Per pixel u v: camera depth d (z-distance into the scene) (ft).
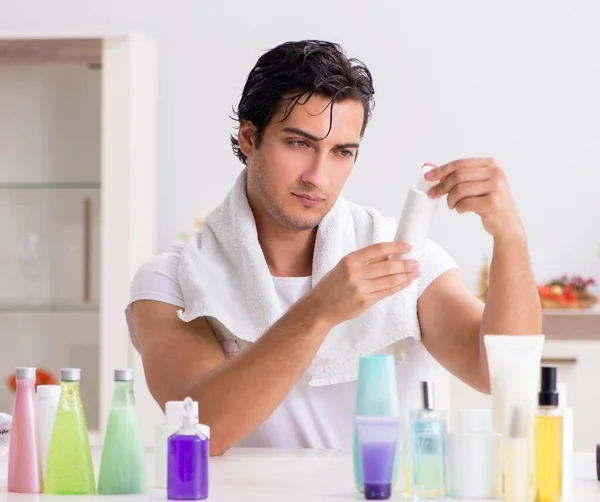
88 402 13.67
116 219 13.37
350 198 14.07
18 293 13.88
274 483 5.29
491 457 4.84
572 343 11.76
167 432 5.17
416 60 14.07
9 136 13.89
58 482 5.06
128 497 4.97
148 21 14.44
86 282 13.73
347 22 14.19
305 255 7.27
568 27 13.94
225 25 14.35
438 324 7.05
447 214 13.78
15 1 14.65
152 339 7.02
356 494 4.98
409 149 14.03
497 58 13.99
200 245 7.36
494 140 13.96
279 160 6.53
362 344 7.03
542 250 13.82
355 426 5.00
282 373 6.00
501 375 4.94
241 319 7.07
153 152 13.94
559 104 13.91
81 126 13.75
